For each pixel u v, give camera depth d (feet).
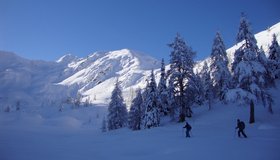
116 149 65.87
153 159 49.88
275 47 172.65
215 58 155.12
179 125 116.26
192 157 48.65
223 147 55.77
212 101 159.02
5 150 59.67
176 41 131.95
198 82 132.77
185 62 128.16
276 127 84.69
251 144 57.41
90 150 65.67
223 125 103.81
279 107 121.39
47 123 523.29
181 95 127.34
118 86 208.23
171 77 128.16
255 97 92.99
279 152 47.85
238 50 104.06
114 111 202.18
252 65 96.12
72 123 561.84
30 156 52.75
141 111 174.70
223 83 150.82
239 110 127.24
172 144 65.67
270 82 102.32
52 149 66.23
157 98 138.00
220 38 156.76
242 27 103.60
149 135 91.35
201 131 89.86
